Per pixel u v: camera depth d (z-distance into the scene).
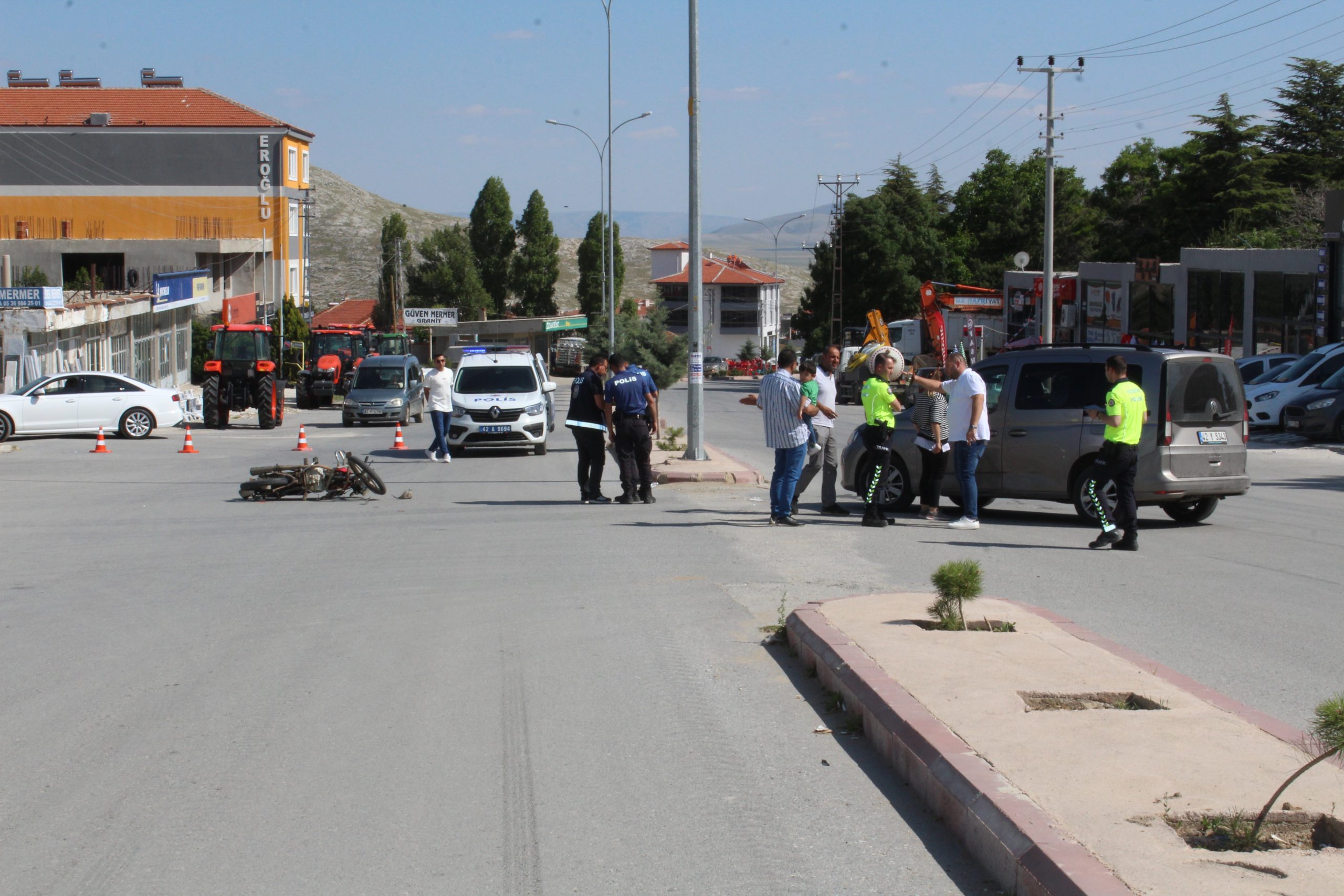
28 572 10.75
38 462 22.27
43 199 69.50
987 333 61.53
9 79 76.12
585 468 15.38
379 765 5.51
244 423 35.91
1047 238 39.59
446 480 18.83
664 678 6.90
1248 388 29.70
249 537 12.73
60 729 6.11
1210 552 11.30
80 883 4.30
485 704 6.45
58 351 37.56
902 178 88.12
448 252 94.81
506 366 24.44
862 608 7.79
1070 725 5.21
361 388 35.91
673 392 66.50
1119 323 51.38
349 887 4.24
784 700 6.46
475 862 4.44
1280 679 6.72
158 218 69.94
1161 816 4.21
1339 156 61.81
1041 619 7.39
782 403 12.71
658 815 4.88
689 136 18.44
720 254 144.62
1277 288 38.84
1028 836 4.06
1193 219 63.91
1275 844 4.05
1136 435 11.33
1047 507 15.20
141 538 12.77
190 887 4.26
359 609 8.92
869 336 37.25
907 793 5.08
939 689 5.80
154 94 72.75
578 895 4.16
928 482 13.45
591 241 97.69
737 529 12.70
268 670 7.22
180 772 5.45
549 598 9.17
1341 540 12.16
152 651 7.73
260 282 69.12
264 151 69.81
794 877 4.27
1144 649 7.42
